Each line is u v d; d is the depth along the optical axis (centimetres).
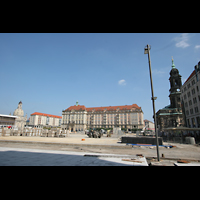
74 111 14050
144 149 1427
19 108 16975
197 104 3872
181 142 2261
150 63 905
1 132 2794
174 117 6172
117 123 12744
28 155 782
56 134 3203
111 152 1197
